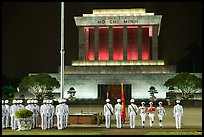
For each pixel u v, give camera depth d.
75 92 87.12
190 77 80.06
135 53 99.31
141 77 89.81
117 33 99.88
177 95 83.06
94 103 83.50
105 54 99.56
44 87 81.56
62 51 42.66
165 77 89.19
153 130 34.06
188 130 34.06
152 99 83.81
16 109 35.81
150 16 94.81
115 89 90.31
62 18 42.94
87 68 92.56
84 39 96.88
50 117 36.00
